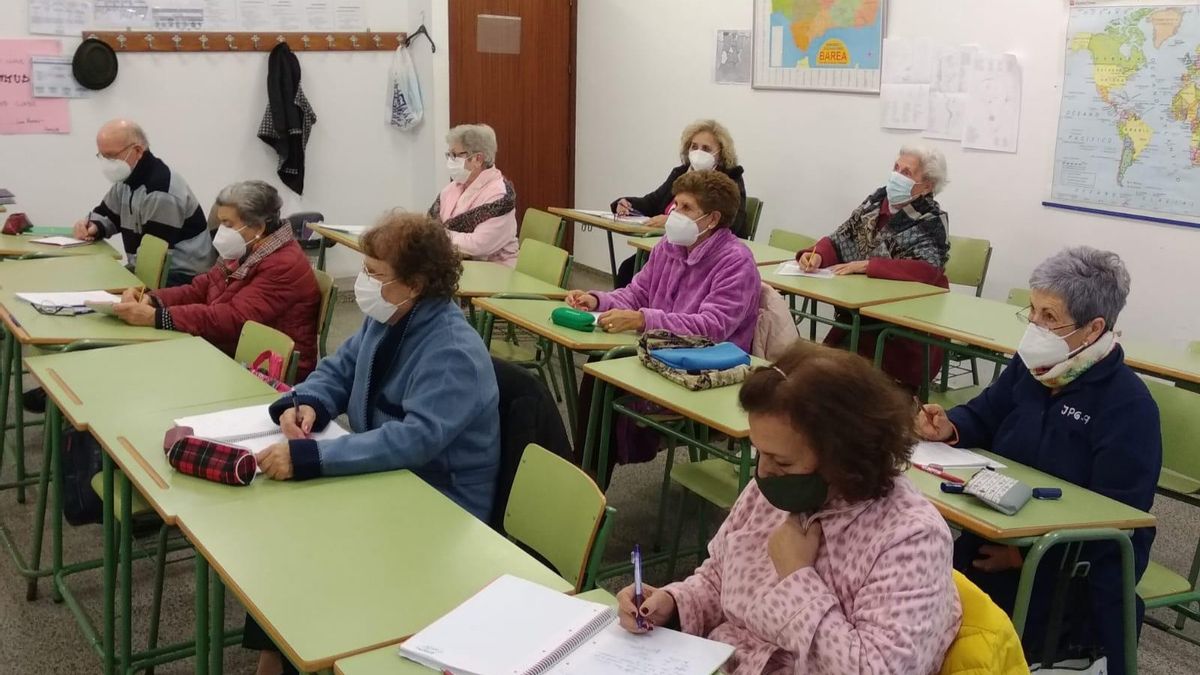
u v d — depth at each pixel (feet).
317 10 21.17
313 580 5.36
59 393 8.38
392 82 22.30
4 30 18.11
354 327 19.21
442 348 7.40
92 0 18.81
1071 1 14.06
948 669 4.39
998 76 15.14
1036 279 7.22
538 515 6.41
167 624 9.20
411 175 23.18
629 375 9.24
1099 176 14.06
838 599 4.42
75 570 9.48
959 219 16.05
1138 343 11.05
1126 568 6.53
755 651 4.68
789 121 18.79
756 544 4.85
